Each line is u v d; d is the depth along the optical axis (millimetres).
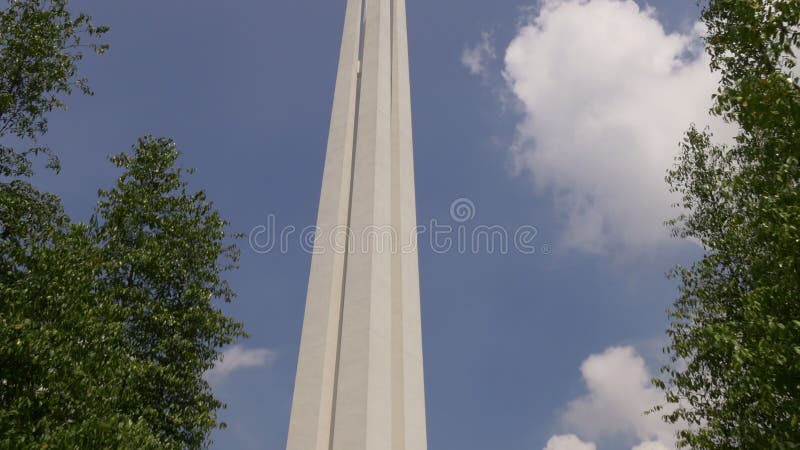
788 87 11906
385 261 18812
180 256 20812
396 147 21766
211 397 20062
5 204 15953
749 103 12320
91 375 13898
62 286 13984
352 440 15391
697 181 21109
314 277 19188
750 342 13805
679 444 17484
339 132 22109
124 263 19625
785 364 12156
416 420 16891
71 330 13727
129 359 17266
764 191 15539
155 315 19125
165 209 21594
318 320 18156
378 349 16938
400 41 24906
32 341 12203
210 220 22250
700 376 18422
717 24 16438
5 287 13445
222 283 21875
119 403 15797
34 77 17750
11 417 11883
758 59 14156
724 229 19734
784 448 12680
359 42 25047
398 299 18469
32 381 12469
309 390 16984
